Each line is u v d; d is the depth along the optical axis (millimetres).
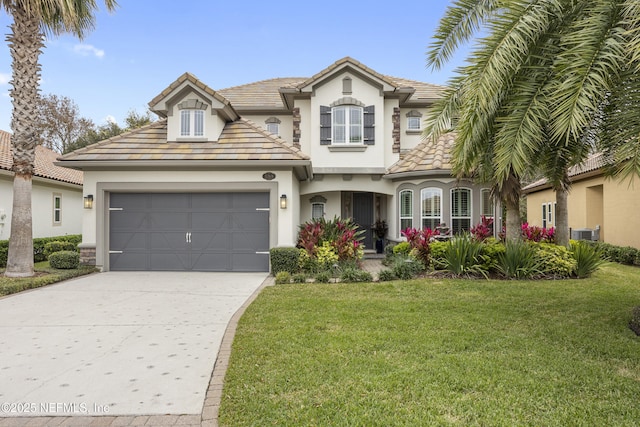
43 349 5820
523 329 6465
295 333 6266
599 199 19156
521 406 3951
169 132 13641
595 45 5320
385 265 15016
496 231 15664
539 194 25000
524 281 10656
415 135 19219
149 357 5504
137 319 7453
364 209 19297
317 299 8695
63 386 4602
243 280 11648
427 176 15875
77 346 5957
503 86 6457
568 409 3885
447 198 15641
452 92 8375
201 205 13258
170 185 13031
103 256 13133
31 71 11844
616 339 5961
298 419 3740
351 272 11016
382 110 17531
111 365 5223
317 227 13922
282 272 11211
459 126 6863
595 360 5148
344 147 17375
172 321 7312
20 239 11586
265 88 21922
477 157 8578
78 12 12070
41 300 9031
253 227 13219
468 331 6324
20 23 11641
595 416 3762
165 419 3893
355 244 13523
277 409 3930
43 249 17141
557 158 9008
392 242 17609
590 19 5418
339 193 18875
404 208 16906
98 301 8945
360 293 9375
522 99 6293
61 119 37688
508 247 11211
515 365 4934
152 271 13227
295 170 14195
